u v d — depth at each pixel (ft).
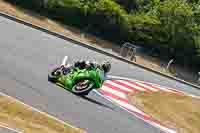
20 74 99.14
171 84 179.32
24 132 66.90
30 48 131.23
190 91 181.78
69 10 234.17
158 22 272.31
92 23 243.40
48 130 72.08
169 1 305.12
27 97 86.02
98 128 86.28
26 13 211.20
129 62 190.39
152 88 149.79
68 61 138.10
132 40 260.42
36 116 76.23
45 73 108.68
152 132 99.71
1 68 98.22
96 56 169.99
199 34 287.28
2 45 120.57
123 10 270.26
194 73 281.95
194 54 282.77
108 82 132.16
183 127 115.34
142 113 112.16
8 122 68.95
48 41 155.74
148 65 246.47
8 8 201.87
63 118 82.94
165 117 117.70
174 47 277.23
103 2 245.65
